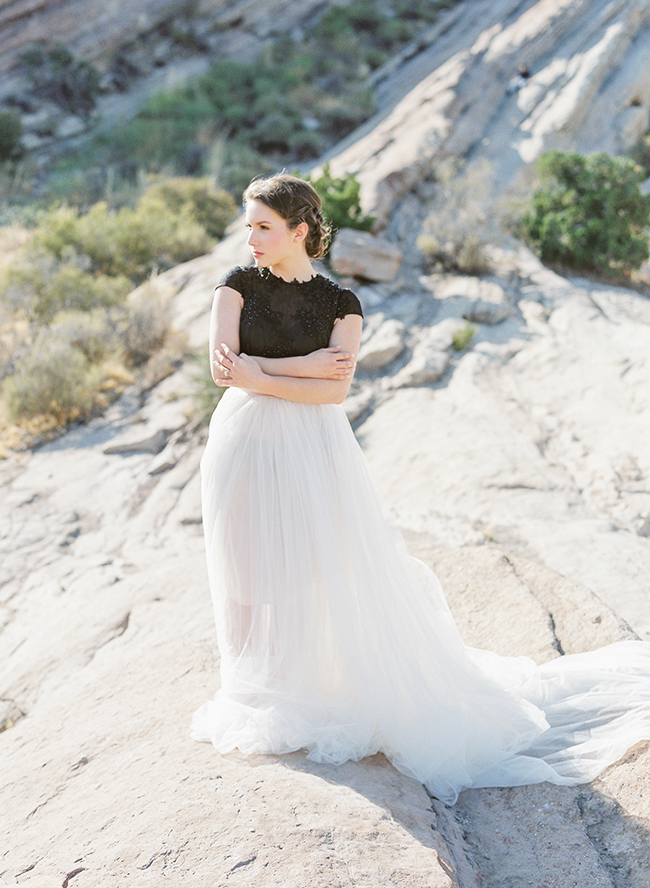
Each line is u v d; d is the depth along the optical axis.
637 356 8.60
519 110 20.44
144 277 13.75
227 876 1.93
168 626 4.27
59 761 2.90
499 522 5.48
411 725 2.67
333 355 2.63
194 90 26.30
